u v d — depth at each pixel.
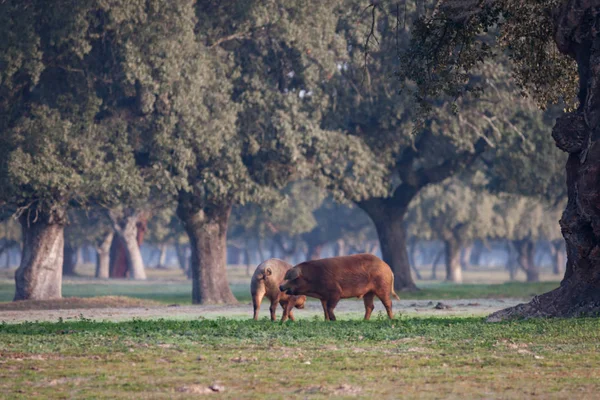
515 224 187.25
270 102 87.75
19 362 28.88
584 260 45.00
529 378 25.94
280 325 41.31
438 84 52.97
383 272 46.06
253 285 46.91
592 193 43.03
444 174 111.88
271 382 25.28
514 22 49.81
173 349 32.28
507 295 105.19
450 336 36.03
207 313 66.56
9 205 89.69
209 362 28.97
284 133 86.19
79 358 29.88
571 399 22.73
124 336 36.38
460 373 26.80
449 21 51.25
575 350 31.73
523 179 107.19
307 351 31.73
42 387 24.47
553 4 47.34
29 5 75.88
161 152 83.12
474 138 101.75
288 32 84.06
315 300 86.88
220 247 97.12
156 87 77.75
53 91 83.06
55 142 77.81
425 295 105.31
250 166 92.94
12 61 74.12
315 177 93.56
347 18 91.56
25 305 77.69
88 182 80.00
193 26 80.81
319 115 92.62
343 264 45.03
